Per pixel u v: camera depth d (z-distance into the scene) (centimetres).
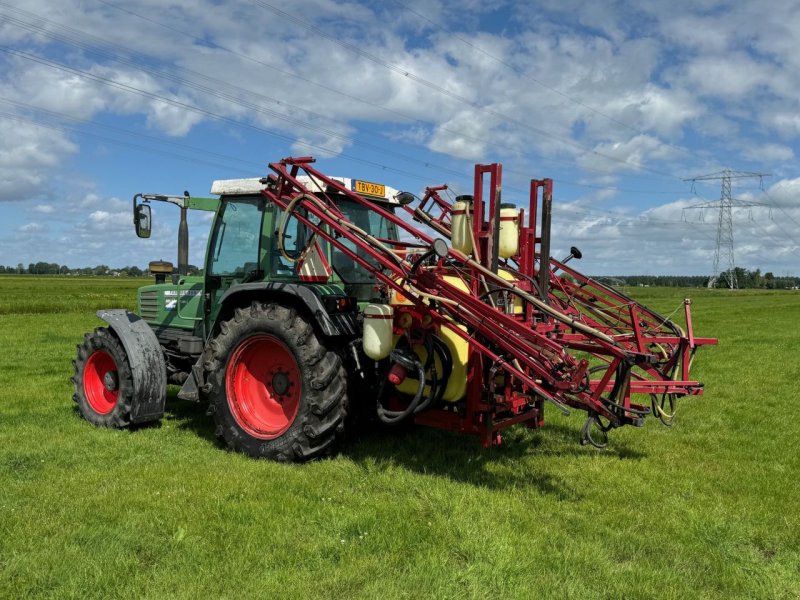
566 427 619
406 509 376
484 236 434
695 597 291
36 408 663
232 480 421
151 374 561
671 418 529
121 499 384
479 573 304
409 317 442
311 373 457
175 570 302
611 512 391
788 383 905
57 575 295
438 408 460
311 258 489
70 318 2169
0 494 395
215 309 569
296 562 312
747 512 396
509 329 400
